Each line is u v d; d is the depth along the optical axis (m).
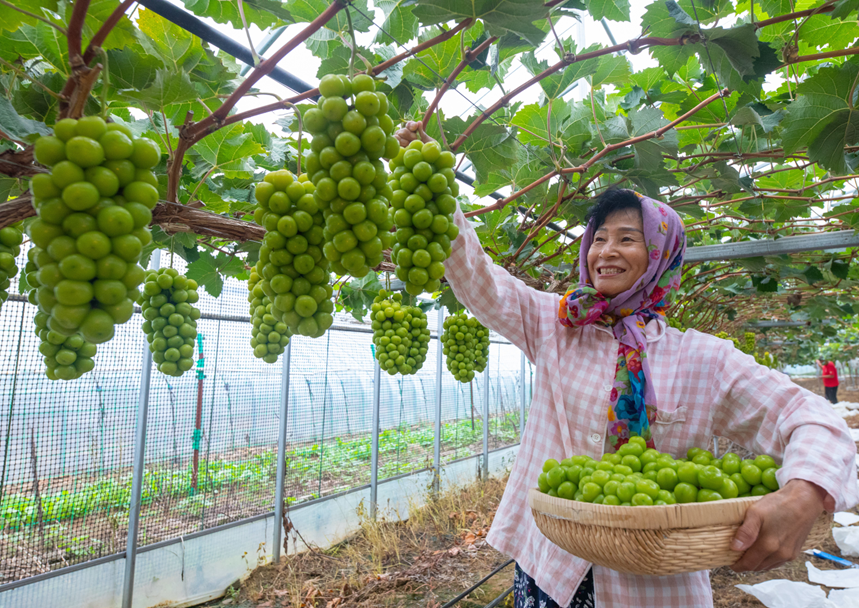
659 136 2.52
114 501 4.47
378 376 7.00
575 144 2.87
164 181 2.48
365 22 2.08
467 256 1.77
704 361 1.79
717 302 8.21
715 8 1.96
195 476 5.01
